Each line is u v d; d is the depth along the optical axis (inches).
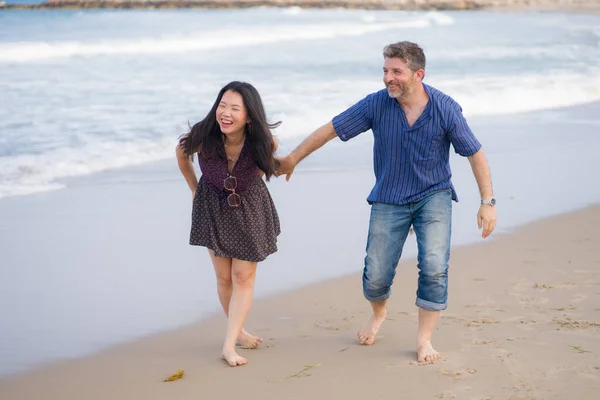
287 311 195.9
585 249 242.4
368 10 2017.7
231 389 148.5
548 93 573.9
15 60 718.5
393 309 195.2
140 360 164.6
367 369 156.6
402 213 162.4
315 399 142.9
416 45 155.7
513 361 156.6
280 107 482.0
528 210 288.0
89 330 181.8
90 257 236.7
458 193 315.3
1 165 343.9
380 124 160.6
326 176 341.1
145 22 1211.9
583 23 1465.3
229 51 830.5
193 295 207.3
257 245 162.2
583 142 420.8
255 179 162.1
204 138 159.2
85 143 390.9
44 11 1349.7
